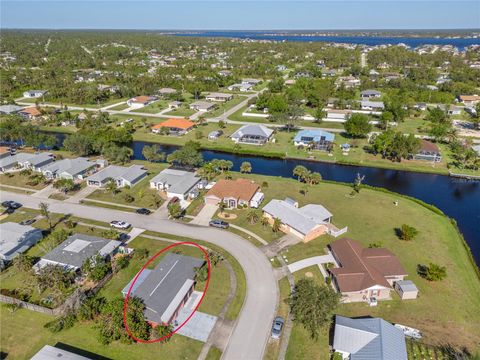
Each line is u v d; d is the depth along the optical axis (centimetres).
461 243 6681
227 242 6538
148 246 6419
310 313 4588
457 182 9506
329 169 10312
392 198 8356
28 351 4397
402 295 5206
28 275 5672
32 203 8019
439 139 12206
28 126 12094
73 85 19200
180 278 5347
